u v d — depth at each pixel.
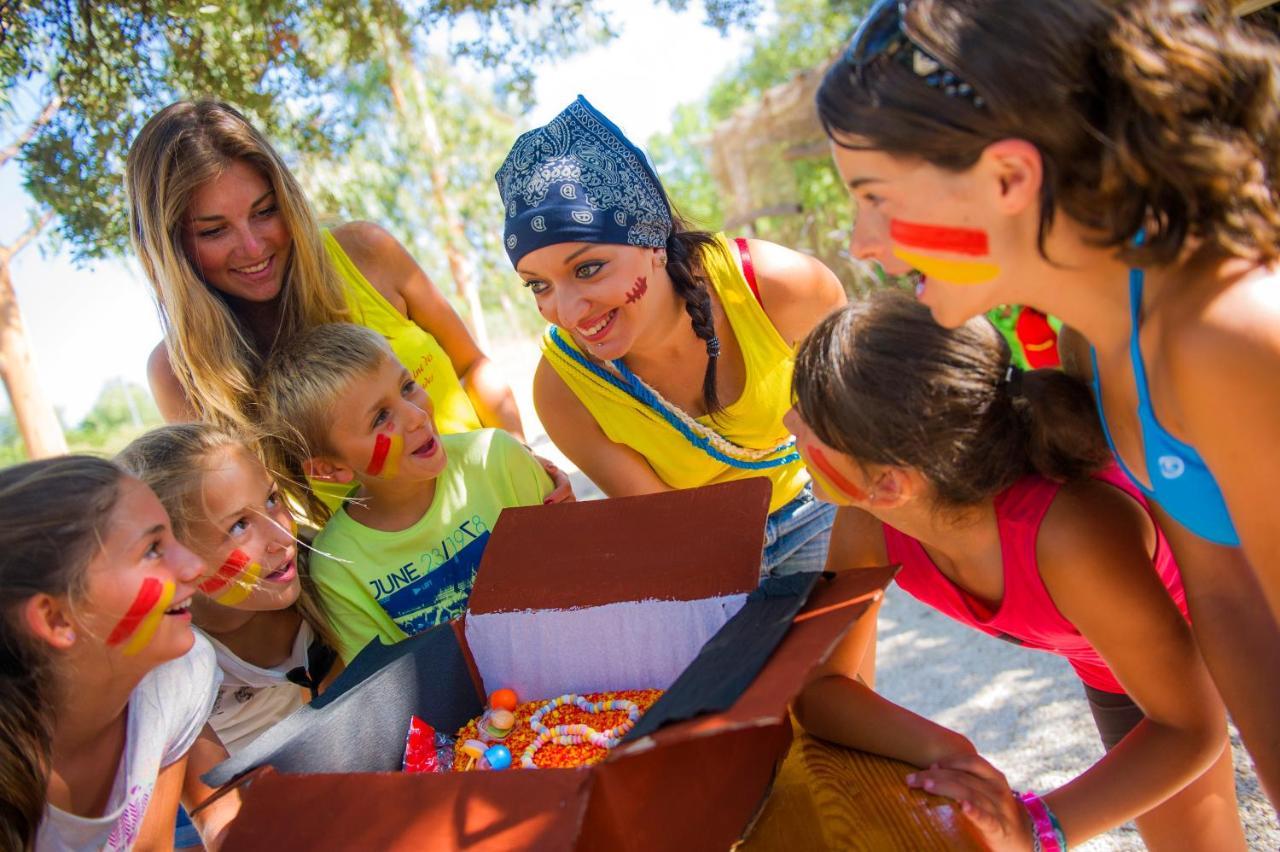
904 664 3.85
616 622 1.77
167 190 2.42
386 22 5.46
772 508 2.59
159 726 1.74
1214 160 1.15
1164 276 1.24
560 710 1.80
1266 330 1.12
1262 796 2.57
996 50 1.16
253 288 2.59
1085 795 1.56
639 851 1.28
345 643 2.30
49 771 1.52
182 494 1.98
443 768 1.70
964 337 1.46
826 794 1.49
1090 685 2.03
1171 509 1.36
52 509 1.48
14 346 8.48
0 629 1.48
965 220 1.24
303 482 2.51
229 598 2.05
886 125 1.23
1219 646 1.51
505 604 1.84
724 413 2.41
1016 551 1.53
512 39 5.60
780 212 14.55
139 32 4.39
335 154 5.77
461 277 14.80
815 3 21.38
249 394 2.52
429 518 2.36
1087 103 1.16
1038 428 1.47
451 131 15.73
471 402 3.10
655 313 2.25
